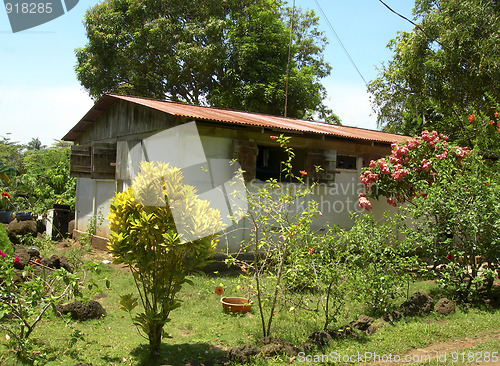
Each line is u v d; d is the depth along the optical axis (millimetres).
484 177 7785
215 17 22312
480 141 10195
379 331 5699
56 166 21031
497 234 7297
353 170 11508
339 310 6184
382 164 10211
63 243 12133
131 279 7953
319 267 5797
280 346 4812
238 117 10211
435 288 8062
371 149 11859
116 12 21984
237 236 9406
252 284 5762
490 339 5559
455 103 17766
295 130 9695
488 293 7852
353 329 5738
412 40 18672
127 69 21453
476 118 10797
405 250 7172
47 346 4738
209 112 10203
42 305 4824
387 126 21469
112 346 4898
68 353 4574
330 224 10906
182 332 5605
